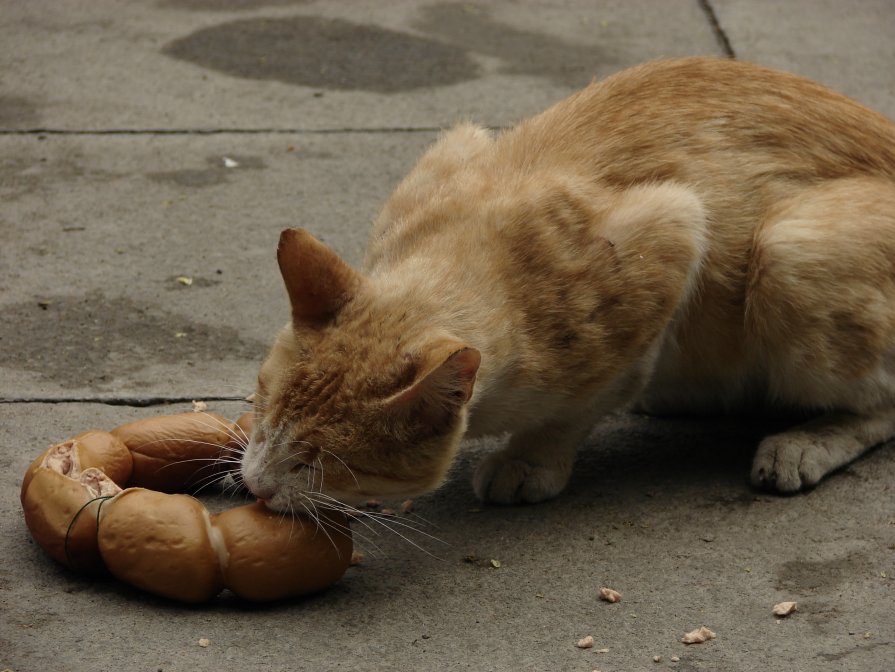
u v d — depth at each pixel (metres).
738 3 11.38
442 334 3.95
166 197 7.60
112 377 5.64
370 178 7.94
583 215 4.61
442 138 5.42
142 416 5.33
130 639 3.82
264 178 7.91
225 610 4.04
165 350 5.92
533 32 10.61
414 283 4.24
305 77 9.52
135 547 3.94
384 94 9.24
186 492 4.71
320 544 4.02
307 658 3.78
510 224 4.50
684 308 4.96
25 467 4.84
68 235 7.05
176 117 8.75
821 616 4.07
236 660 3.74
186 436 4.58
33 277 6.55
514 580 4.30
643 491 4.96
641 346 4.68
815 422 5.15
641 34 10.57
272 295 6.51
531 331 4.41
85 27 10.45
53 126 8.52
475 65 9.84
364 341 3.97
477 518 4.76
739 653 3.87
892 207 4.93
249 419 4.70
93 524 4.02
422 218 4.67
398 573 4.35
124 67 9.60
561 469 4.92
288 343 4.12
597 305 4.50
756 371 5.20
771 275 4.80
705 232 4.80
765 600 4.17
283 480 3.95
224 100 9.07
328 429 3.88
